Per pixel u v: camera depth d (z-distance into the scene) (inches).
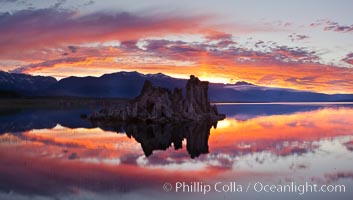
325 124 2979.8
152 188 941.8
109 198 858.1
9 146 1672.0
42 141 1861.5
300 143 1764.3
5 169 1147.9
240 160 1311.5
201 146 1692.9
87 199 849.5
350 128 2568.9
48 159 1325.0
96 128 2615.7
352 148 1587.1
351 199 853.8
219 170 1144.2
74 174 1083.3
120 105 3459.6
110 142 1838.1
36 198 853.8
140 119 3198.8
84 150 1556.3
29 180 1009.5
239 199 858.1
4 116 4060.0
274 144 1736.0
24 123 3063.5
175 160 1317.7
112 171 1125.7
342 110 6151.6
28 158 1346.0
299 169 1151.6
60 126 2775.6
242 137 2055.9
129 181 1006.4
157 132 2356.1
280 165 1214.9
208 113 3735.2
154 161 1298.0
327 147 1621.6
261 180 1017.5
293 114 4837.6
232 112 5703.7
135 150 1566.2
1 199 844.0
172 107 3430.1
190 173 1103.0
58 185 960.3
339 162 1258.6
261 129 2564.0
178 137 2082.9
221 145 1723.7
